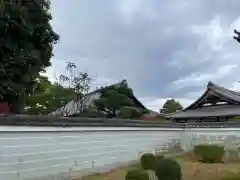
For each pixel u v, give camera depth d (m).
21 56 12.85
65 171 9.20
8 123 7.38
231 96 26.06
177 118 26.72
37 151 8.30
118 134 12.10
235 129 16.06
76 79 25.89
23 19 12.75
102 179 9.48
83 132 10.17
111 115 24.53
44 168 8.48
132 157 12.72
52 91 22.17
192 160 13.82
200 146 13.84
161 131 15.51
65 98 22.58
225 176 9.82
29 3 13.25
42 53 14.88
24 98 14.18
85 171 10.00
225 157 13.98
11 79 12.83
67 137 9.47
